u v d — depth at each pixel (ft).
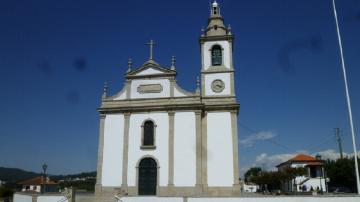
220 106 124.77
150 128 125.90
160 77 129.80
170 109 125.29
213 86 129.08
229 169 118.73
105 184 122.52
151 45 133.90
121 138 125.90
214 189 117.60
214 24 136.67
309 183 247.50
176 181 118.93
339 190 246.47
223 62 131.34
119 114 128.47
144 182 121.19
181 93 126.72
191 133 122.11
